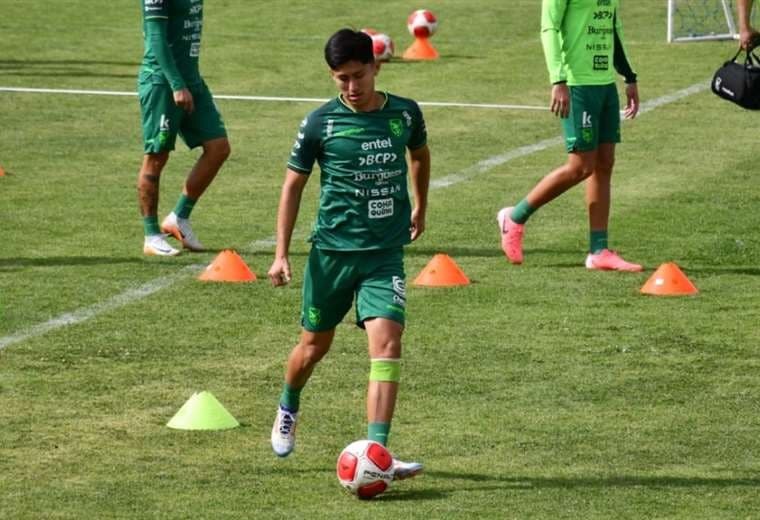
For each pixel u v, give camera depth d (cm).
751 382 2308
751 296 2841
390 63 6106
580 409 2175
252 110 5016
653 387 2281
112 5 7538
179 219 3189
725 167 4131
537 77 5759
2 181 3888
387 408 1836
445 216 3553
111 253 3164
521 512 1756
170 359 2417
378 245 1872
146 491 1833
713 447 2006
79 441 2027
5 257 3108
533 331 2589
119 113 4950
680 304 2778
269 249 3228
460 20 7306
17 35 6619
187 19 3123
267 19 7275
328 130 1872
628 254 3180
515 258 3081
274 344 2508
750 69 3028
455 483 1869
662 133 4659
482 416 2142
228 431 2078
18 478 1880
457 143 4488
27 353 2436
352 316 2688
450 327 2612
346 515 1748
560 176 3000
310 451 1998
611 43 2969
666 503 1788
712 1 7750
